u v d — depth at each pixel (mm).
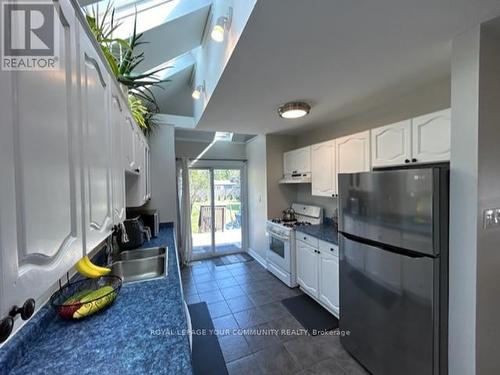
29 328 927
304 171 3227
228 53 1435
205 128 3201
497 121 1235
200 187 4398
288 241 3125
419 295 1361
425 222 1317
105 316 1119
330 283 2453
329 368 1800
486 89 1196
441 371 1326
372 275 1654
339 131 2949
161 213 3271
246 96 2031
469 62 1204
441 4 1003
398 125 1862
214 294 3000
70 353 874
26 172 447
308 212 3484
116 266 1935
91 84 821
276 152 3781
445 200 1302
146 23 1962
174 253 2188
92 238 803
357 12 1041
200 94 2520
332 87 1877
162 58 2387
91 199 797
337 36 1221
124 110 1431
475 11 1053
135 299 1288
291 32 1179
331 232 2781
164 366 805
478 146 1189
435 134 1589
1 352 800
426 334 1341
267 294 2979
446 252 1313
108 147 1034
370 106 2357
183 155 4176
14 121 418
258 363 1859
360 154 2266
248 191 4582
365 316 1736
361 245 1740
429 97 1899
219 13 1696
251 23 1104
